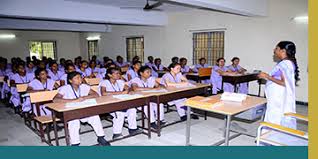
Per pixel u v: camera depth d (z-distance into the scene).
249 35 6.38
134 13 7.44
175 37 8.17
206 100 2.72
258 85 6.31
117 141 3.27
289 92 2.54
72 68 5.05
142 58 9.41
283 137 2.23
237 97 2.75
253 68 6.41
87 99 3.01
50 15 5.80
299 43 5.54
